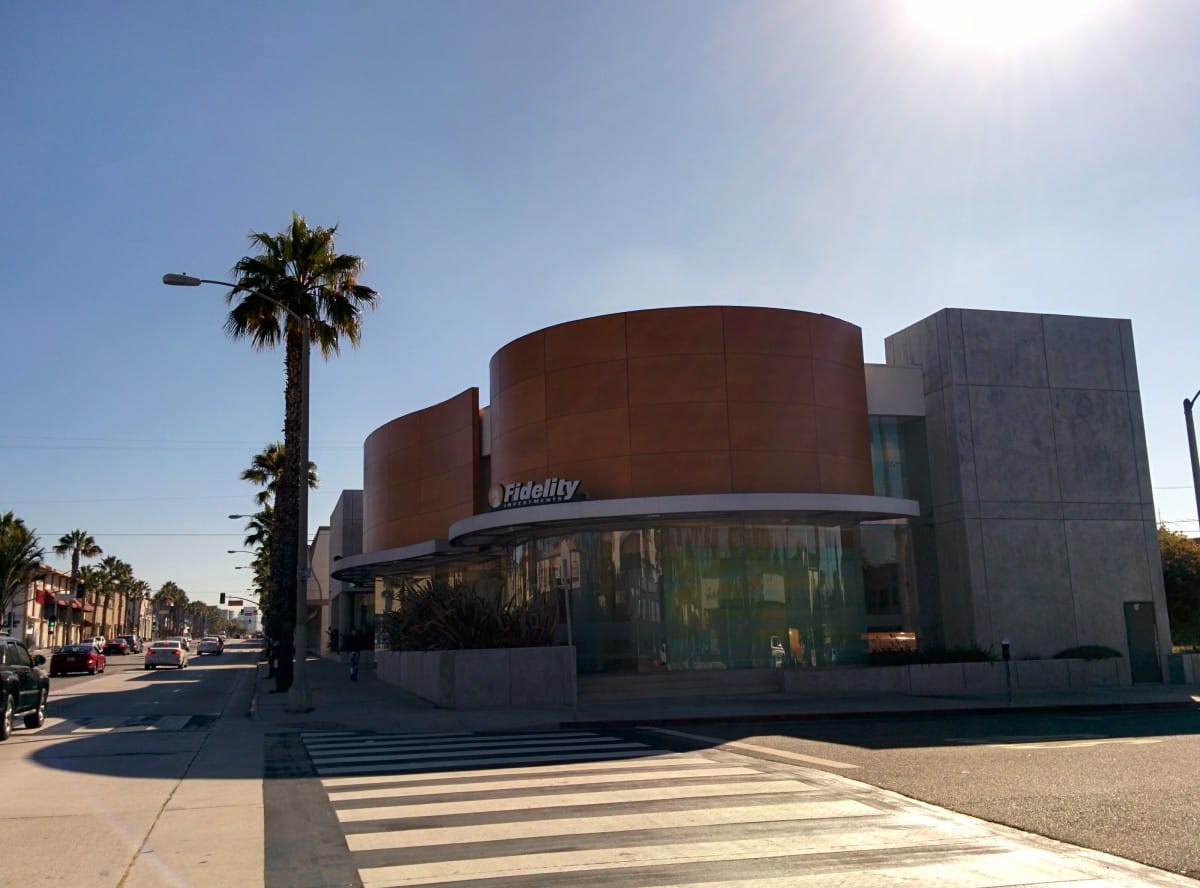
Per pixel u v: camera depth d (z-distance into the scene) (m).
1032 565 28.70
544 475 28.08
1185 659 28.77
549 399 28.34
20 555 75.00
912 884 6.94
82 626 113.75
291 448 30.94
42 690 20.11
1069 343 30.48
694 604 26.25
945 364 29.48
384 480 42.88
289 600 30.17
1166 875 7.12
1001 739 16.19
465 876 7.23
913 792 10.77
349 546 57.94
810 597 27.05
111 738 17.59
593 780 11.80
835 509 25.36
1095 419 30.23
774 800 10.34
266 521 70.94
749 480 26.56
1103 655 27.84
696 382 27.00
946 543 29.14
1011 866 7.44
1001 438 29.25
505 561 31.53
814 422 27.52
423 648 27.89
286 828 9.03
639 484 26.67
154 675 45.19
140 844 8.41
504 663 23.12
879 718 20.50
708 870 7.36
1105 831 8.65
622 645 26.14
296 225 30.61
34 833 8.89
